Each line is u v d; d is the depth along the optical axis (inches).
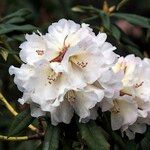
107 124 31.0
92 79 29.1
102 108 29.9
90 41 29.2
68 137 31.1
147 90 31.3
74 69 29.4
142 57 41.3
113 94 29.2
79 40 29.4
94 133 29.9
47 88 29.3
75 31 30.0
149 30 46.3
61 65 28.6
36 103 29.6
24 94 29.4
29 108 31.0
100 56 29.3
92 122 30.1
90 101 29.0
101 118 30.9
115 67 31.0
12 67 29.7
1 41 38.8
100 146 29.6
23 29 39.0
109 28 39.6
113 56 29.7
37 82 29.3
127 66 31.1
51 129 30.3
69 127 30.7
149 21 41.8
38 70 29.1
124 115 30.9
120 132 31.9
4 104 35.4
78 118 30.0
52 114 29.3
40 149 33.9
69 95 29.3
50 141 30.1
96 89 29.1
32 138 33.9
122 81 30.8
